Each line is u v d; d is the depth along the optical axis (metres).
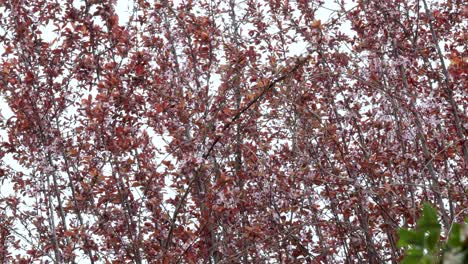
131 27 8.19
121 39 7.47
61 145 7.67
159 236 7.27
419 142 8.22
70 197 7.98
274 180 8.02
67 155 7.61
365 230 7.74
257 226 7.03
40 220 8.45
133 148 7.12
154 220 7.23
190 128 7.84
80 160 7.47
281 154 8.45
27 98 7.68
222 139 7.75
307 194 8.04
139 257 6.84
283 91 7.61
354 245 7.81
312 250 8.05
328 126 7.90
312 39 7.70
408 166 7.68
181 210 7.76
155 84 7.79
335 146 8.23
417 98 7.60
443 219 6.98
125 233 7.18
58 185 8.11
